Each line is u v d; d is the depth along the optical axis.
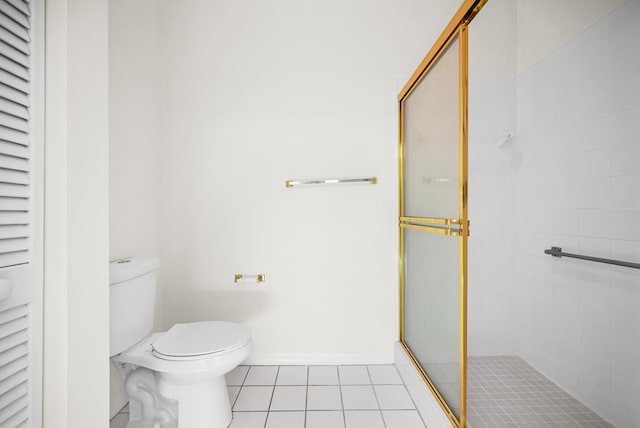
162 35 2.05
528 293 2.03
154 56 1.99
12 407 0.84
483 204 2.11
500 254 2.11
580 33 1.64
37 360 0.92
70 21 0.94
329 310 2.07
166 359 1.30
